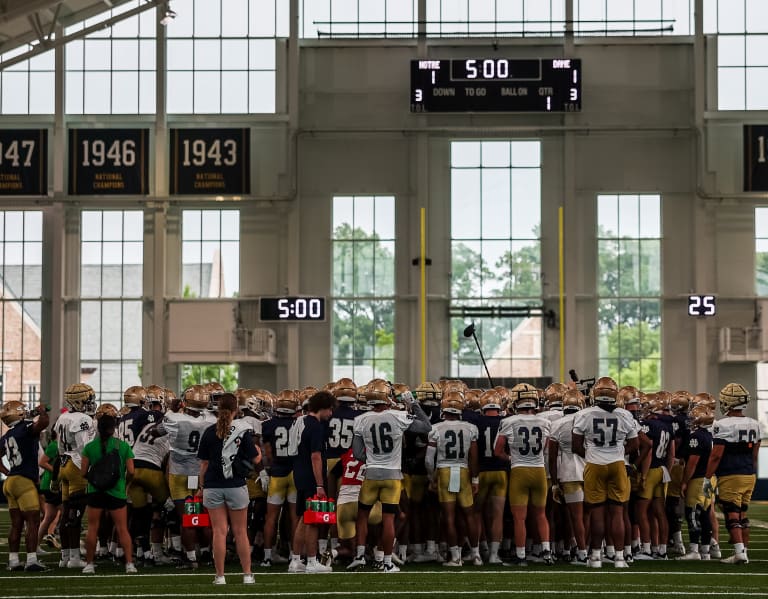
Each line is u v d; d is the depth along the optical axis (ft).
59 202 117.70
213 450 38.99
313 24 119.96
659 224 117.39
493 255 117.91
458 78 115.44
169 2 113.19
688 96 117.29
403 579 41.45
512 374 116.67
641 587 39.14
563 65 115.03
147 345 117.60
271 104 119.14
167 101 119.34
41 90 119.34
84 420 46.60
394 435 43.73
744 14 117.70
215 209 118.93
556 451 46.39
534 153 118.62
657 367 116.26
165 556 49.24
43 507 57.06
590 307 116.88
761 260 116.37
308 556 43.68
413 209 117.80
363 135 118.62
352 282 118.11
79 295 118.62
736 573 43.42
